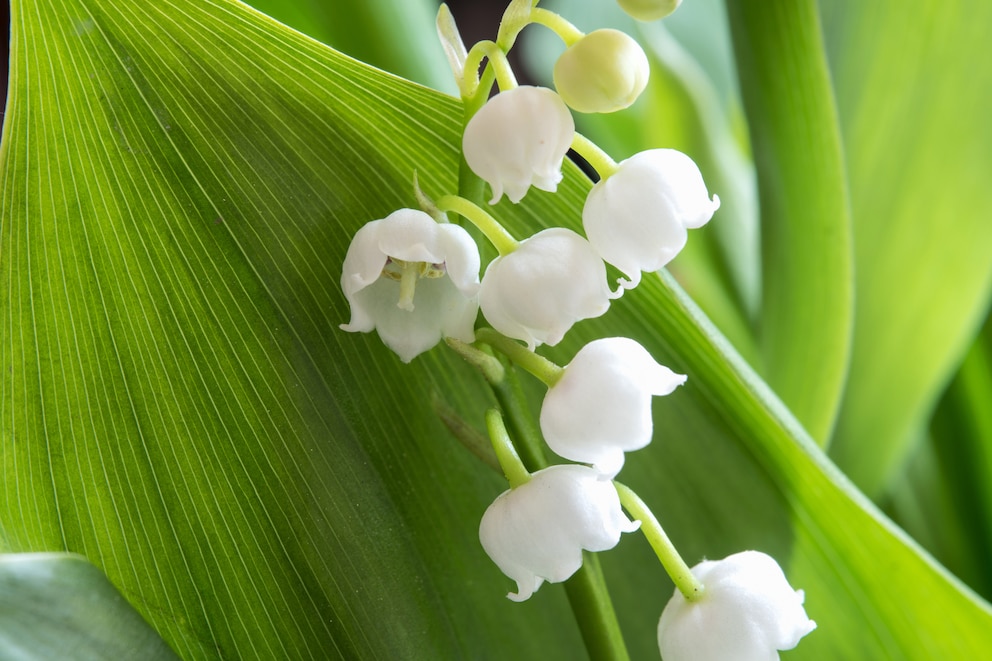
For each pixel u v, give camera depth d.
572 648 0.16
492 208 0.15
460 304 0.15
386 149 0.15
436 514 0.16
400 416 0.16
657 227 0.14
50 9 0.14
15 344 0.15
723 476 0.16
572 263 0.14
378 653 0.16
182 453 0.15
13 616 0.14
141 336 0.15
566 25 0.14
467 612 0.16
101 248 0.15
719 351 0.15
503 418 0.15
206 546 0.16
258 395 0.15
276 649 0.16
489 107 0.14
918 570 0.16
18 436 0.15
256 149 0.15
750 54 0.17
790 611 0.15
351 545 0.16
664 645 0.15
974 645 0.16
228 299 0.15
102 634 0.15
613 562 0.17
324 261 0.15
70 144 0.15
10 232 0.15
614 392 0.14
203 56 0.14
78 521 0.15
